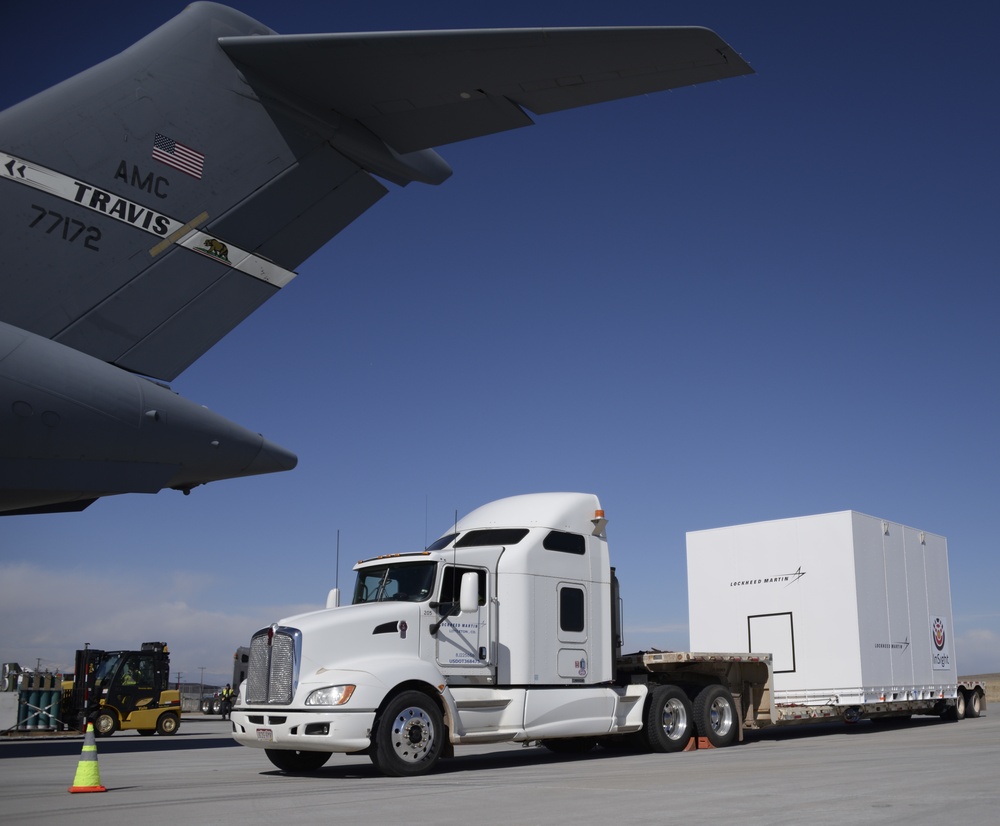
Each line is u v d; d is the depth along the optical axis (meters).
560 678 12.00
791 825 5.70
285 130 8.44
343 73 7.90
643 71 6.20
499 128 7.93
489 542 12.34
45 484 7.61
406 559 11.37
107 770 11.52
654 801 7.05
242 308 8.41
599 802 7.07
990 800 6.78
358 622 10.37
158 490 8.30
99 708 23.30
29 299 7.52
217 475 8.80
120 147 7.79
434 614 10.95
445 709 10.56
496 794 7.79
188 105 8.06
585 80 6.57
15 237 7.42
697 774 9.29
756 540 18.28
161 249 7.99
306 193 8.59
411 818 6.36
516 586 11.72
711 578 18.73
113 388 7.83
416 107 8.00
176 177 8.02
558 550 12.34
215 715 42.22
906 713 19.64
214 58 8.16
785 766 10.08
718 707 14.29
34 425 7.46
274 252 8.53
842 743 14.66
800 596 17.59
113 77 7.80
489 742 10.86
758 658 14.95
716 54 5.83
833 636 17.12
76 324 7.70
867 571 17.58
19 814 6.86
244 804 7.40
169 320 8.08
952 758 10.70
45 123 7.51
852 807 6.48
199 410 8.54
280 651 10.14
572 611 12.36
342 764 12.11
